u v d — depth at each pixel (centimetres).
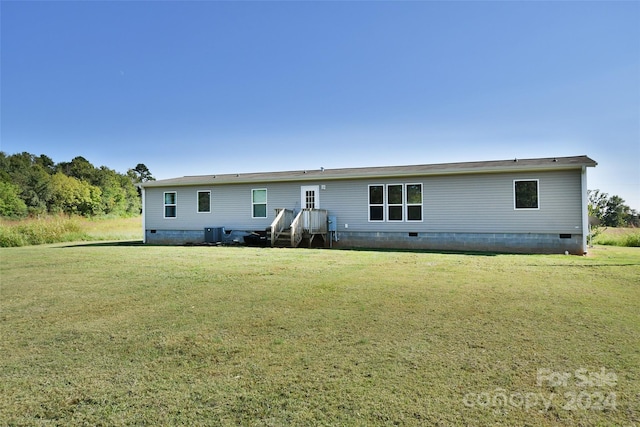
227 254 1220
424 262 990
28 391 296
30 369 338
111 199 6122
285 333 430
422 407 265
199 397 284
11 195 4425
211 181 1728
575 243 1252
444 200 1420
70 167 6700
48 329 455
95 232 2422
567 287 663
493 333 421
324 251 1310
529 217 1307
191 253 1262
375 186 1522
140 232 2562
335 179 1572
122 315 514
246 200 1716
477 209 1375
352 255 1168
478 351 369
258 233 1684
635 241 1641
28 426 246
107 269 912
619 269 852
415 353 366
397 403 271
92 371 333
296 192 1639
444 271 840
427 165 1630
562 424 243
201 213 1788
